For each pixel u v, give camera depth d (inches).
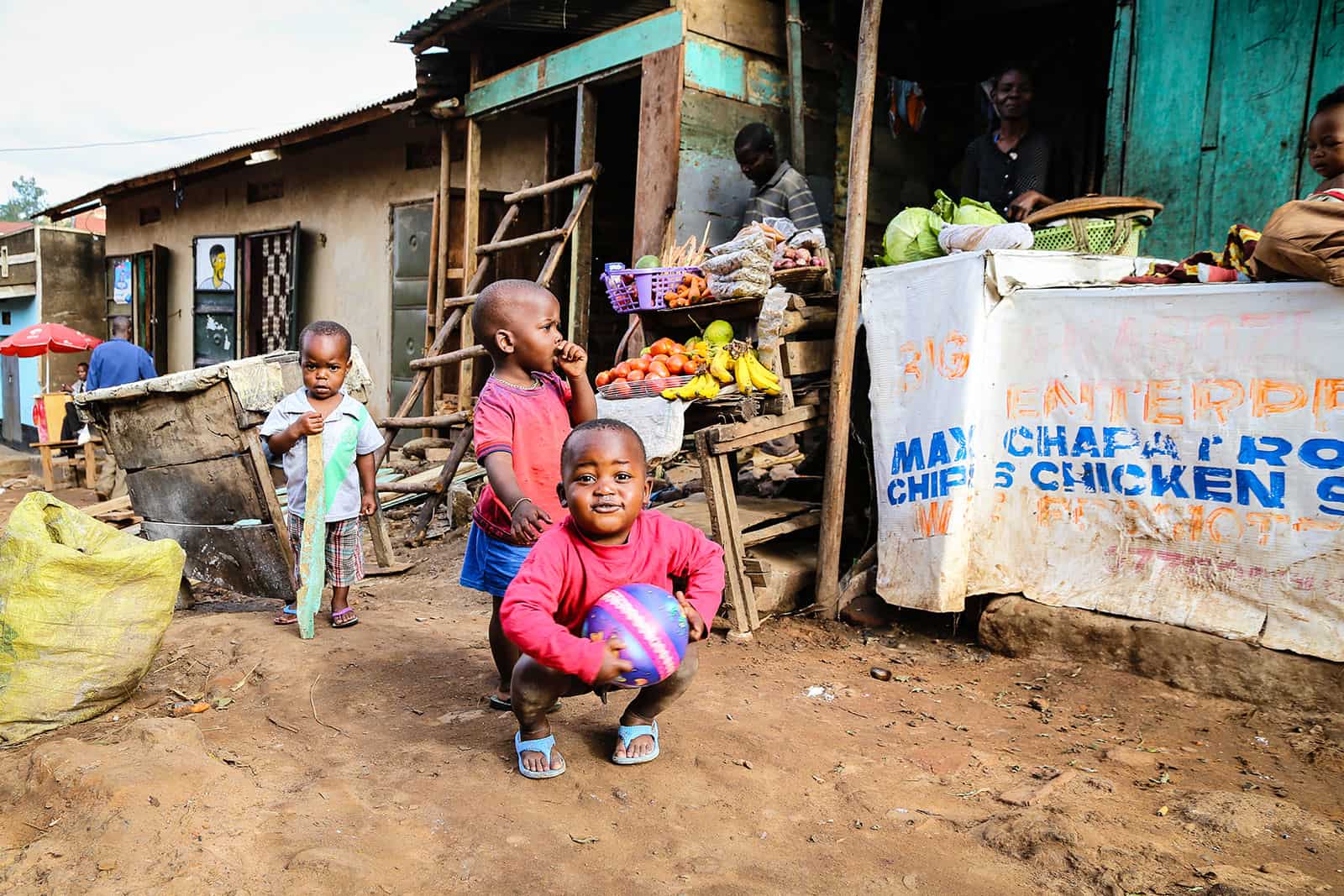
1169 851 96.0
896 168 326.6
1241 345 139.5
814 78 297.7
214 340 558.9
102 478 436.5
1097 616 153.8
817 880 92.6
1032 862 95.0
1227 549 141.8
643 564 108.7
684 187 268.5
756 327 199.6
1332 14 192.4
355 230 456.4
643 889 90.7
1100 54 309.7
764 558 193.2
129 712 140.9
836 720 133.8
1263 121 202.8
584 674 100.0
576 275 316.5
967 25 335.6
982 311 161.9
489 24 323.3
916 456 169.3
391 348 436.1
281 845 96.4
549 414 125.3
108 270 681.0
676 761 118.7
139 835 95.7
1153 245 221.6
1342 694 130.0
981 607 169.9
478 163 365.1
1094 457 154.1
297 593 170.9
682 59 265.0
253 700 143.1
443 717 134.9
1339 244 126.9
